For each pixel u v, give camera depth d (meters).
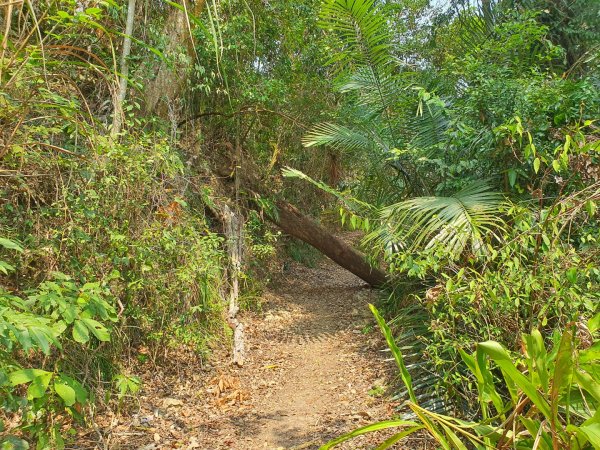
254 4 8.48
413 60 9.66
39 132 3.46
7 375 1.85
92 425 3.49
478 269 3.97
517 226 3.32
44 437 2.37
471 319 3.24
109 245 4.27
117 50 5.52
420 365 4.15
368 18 5.85
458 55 7.33
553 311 3.01
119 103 4.52
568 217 2.99
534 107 4.51
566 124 4.45
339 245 8.98
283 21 8.97
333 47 8.61
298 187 10.66
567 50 7.67
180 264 5.16
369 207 5.34
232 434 4.13
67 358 3.72
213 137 8.59
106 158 4.08
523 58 6.03
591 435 1.49
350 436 1.80
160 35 5.94
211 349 5.92
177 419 4.38
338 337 6.86
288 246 11.77
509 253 3.16
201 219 6.51
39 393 1.84
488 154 4.77
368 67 6.26
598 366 1.66
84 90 5.41
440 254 3.62
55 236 3.77
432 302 3.42
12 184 3.85
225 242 7.28
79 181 4.04
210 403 4.79
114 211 4.27
